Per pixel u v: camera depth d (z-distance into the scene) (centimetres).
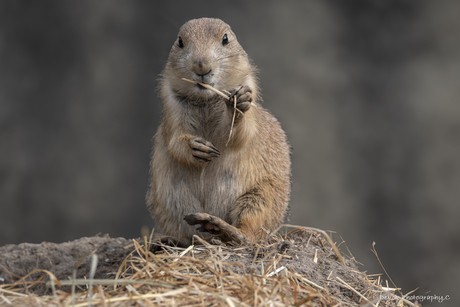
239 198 767
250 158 764
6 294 544
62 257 805
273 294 484
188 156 722
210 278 531
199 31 736
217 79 707
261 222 759
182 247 738
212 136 762
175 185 775
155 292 492
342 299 566
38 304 473
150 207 869
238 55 752
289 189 888
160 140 795
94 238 902
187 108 756
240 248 639
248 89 677
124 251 793
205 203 776
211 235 772
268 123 833
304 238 746
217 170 757
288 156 888
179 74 723
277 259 605
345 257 718
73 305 450
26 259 793
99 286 486
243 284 511
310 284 568
